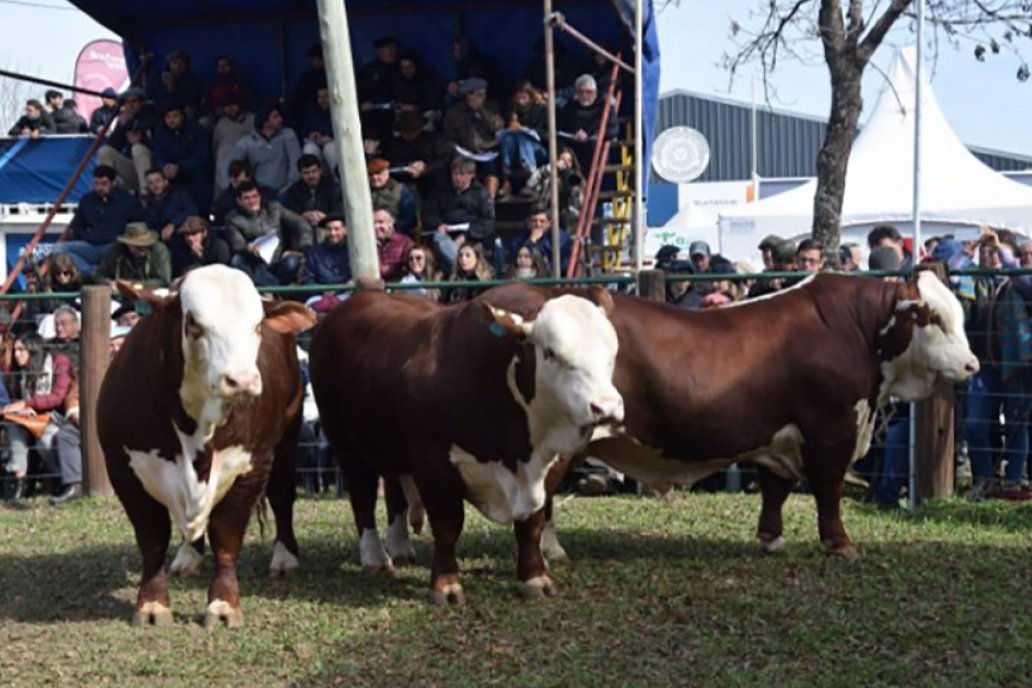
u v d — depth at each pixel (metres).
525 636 7.22
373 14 18.72
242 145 17.06
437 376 7.82
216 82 18.64
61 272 15.08
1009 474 11.55
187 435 7.20
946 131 24.47
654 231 32.53
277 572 8.90
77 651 7.09
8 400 13.18
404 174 17.06
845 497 11.91
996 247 13.12
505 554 9.49
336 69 12.90
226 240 15.77
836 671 6.55
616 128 17.12
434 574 8.02
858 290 9.08
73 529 10.89
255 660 6.89
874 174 24.06
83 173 20.55
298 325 7.31
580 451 8.27
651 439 8.67
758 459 9.00
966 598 7.89
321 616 7.70
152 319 7.35
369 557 8.98
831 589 8.15
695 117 52.41
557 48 17.58
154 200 17.00
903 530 10.04
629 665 6.70
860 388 8.93
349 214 13.01
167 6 18.77
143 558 7.68
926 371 9.05
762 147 52.44
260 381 6.84
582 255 16.17
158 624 7.55
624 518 10.78
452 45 18.56
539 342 7.31
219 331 6.75
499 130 16.89
